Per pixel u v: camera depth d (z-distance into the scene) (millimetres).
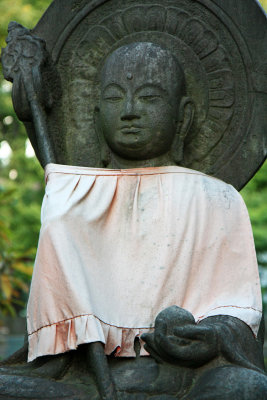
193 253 3695
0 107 10938
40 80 4195
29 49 4266
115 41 4332
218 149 4207
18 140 11875
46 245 3518
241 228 3828
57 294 3436
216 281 3695
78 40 4371
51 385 3354
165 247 3697
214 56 4234
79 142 4305
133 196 3844
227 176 4180
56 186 3805
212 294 3676
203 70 4234
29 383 3357
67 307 3400
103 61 4336
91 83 4336
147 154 3992
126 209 3818
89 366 3357
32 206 11555
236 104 4211
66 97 4352
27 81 4230
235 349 3299
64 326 3400
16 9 8805
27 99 4242
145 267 3689
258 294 3705
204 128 4211
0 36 7758
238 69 4223
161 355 3279
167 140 4000
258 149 4164
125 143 3949
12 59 4281
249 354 3447
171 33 4273
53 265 3479
